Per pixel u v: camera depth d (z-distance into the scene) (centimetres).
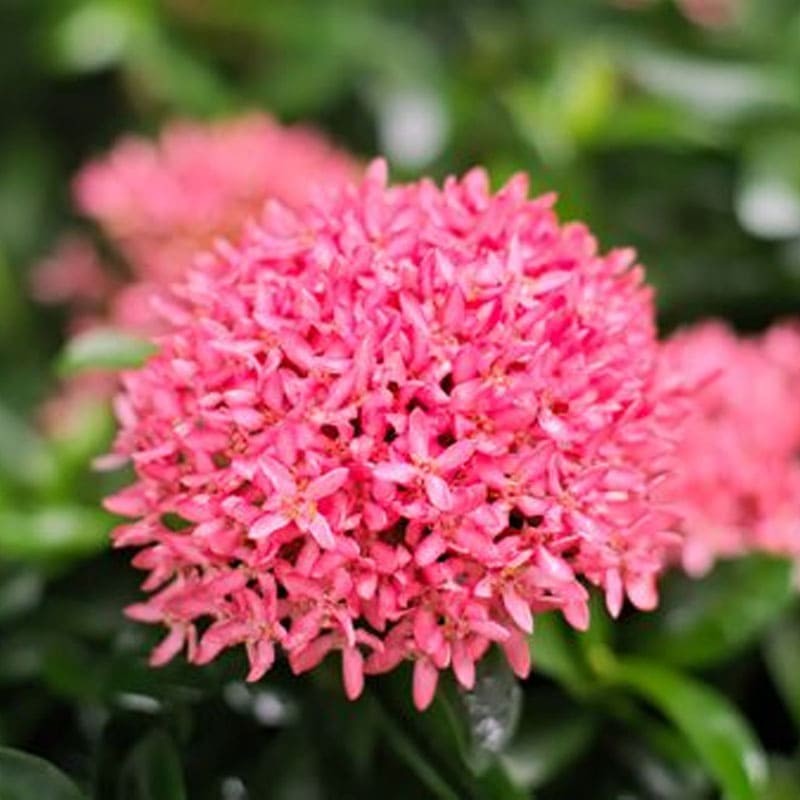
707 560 58
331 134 91
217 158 74
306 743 56
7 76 94
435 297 50
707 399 62
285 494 48
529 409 49
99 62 86
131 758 54
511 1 87
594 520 49
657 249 76
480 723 51
